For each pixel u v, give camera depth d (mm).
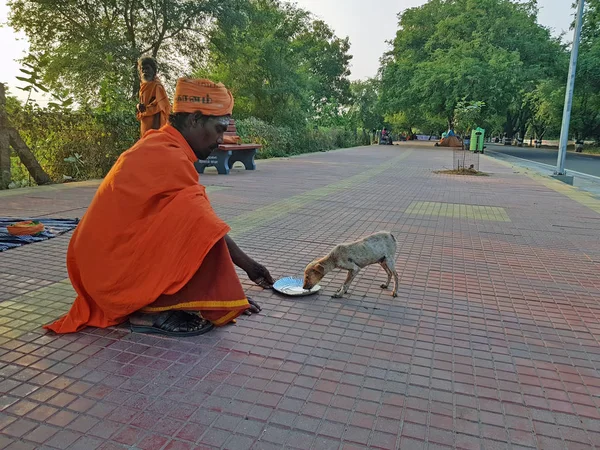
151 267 2744
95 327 2951
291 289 3654
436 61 34281
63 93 10117
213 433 1998
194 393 2283
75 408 2143
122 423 2047
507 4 36656
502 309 3480
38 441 1919
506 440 2023
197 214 2684
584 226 6512
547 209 7879
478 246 5293
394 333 3023
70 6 13594
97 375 2418
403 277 4152
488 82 30484
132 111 11242
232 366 2545
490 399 2326
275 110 22172
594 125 35406
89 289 2850
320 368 2559
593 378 2555
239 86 20406
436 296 3707
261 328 3023
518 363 2691
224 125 3037
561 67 32469
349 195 8852
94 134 10297
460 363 2668
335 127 33219
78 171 10000
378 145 38281
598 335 3084
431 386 2424
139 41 15406
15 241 4832
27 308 3229
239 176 11523
